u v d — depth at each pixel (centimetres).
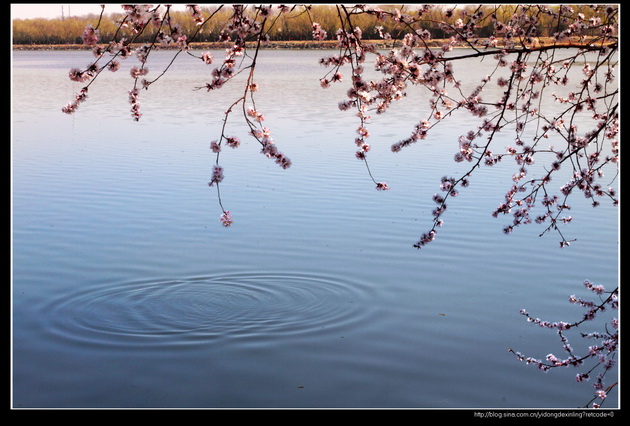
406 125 2420
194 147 2016
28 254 1103
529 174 1617
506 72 4153
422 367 766
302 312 905
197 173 1659
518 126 618
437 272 1033
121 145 2058
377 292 965
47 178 1611
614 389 715
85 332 848
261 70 5225
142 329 856
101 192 1477
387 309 912
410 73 543
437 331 848
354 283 995
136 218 1292
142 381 741
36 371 761
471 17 578
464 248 1129
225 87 3972
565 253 1103
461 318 882
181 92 3775
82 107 3067
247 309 915
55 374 755
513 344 816
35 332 848
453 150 1928
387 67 546
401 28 571
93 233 1205
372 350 804
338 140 2111
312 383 737
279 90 3797
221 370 762
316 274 1030
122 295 957
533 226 1234
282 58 6781
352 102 559
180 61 6775
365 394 716
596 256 1090
